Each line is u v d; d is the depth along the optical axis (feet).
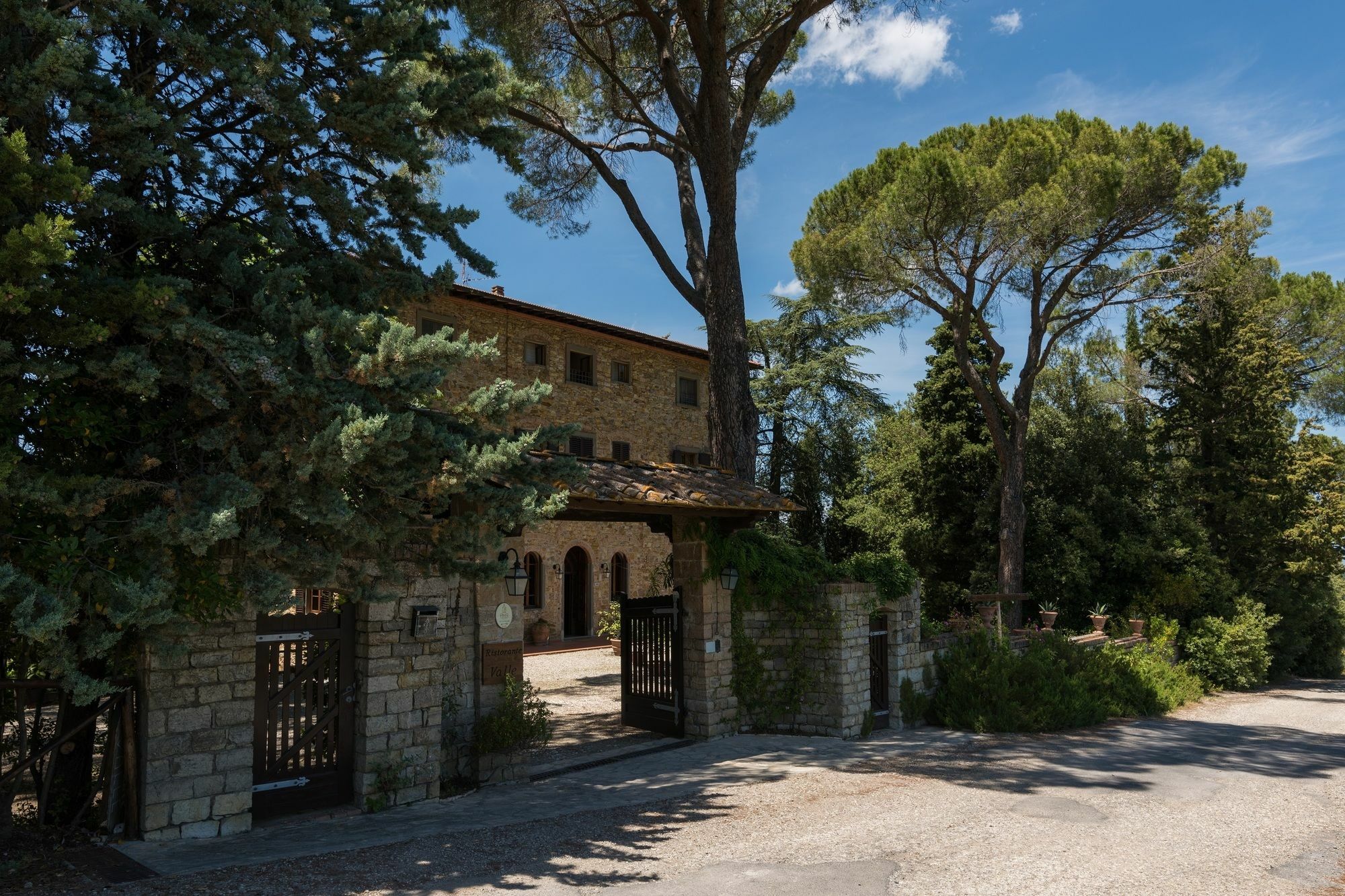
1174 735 42.68
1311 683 76.43
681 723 38.88
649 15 45.24
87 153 20.36
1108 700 49.14
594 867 20.44
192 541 18.08
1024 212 55.01
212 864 20.21
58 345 18.71
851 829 24.17
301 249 23.66
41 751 21.77
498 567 24.39
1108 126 60.70
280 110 21.94
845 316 105.29
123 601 18.13
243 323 21.49
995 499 74.69
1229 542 75.36
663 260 48.93
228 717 23.03
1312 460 73.31
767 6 50.37
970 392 77.92
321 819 24.73
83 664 22.54
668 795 28.40
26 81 17.52
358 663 26.23
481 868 20.25
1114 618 68.64
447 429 23.45
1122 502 72.95
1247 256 74.64
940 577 79.87
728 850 21.98
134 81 21.63
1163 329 77.56
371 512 22.44
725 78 44.01
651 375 92.43
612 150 53.62
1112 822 25.54
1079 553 69.97
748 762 33.78
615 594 90.12
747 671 39.93
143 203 22.85
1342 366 85.20
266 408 20.89
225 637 23.06
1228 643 66.69
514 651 31.01
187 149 21.72
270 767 24.50
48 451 20.54
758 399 105.50
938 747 37.50
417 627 26.76
